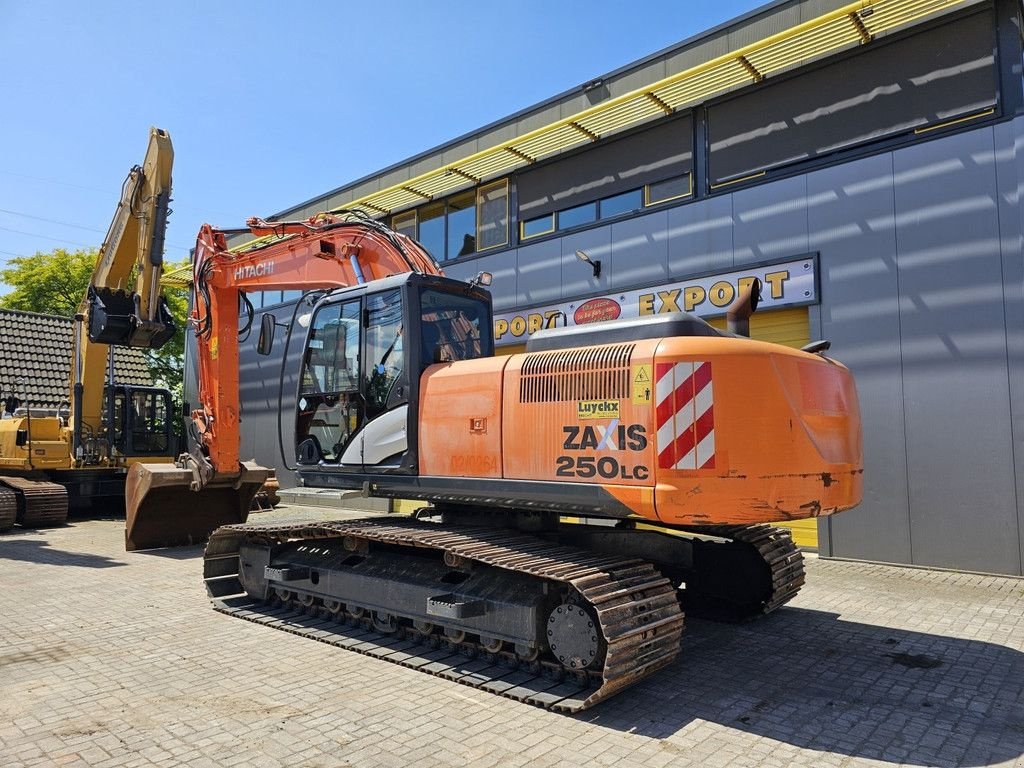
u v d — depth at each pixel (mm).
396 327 5566
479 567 4973
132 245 10438
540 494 4605
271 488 14078
